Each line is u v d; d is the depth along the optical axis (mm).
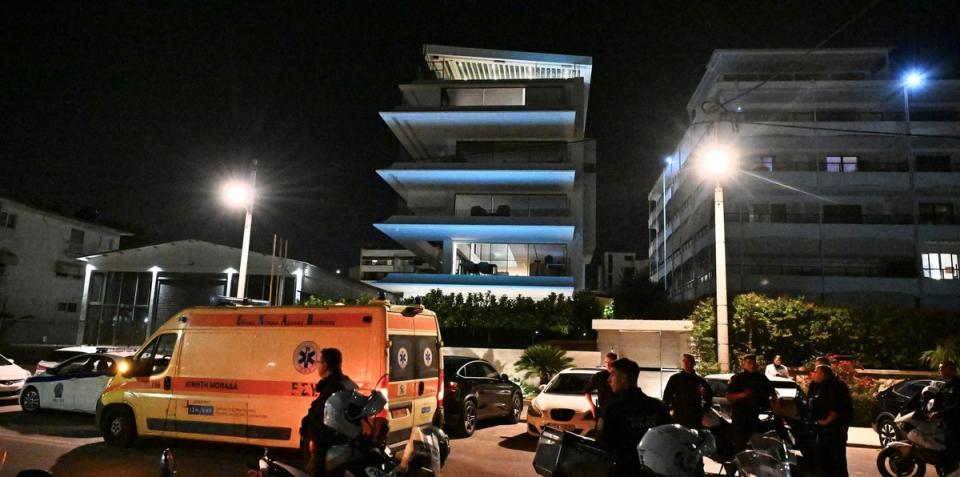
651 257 72812
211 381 9812
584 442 4742
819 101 42719
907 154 41562
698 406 8453
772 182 40688
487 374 15016
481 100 34281
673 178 56656
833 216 41594
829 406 7609
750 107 43031
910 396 13188
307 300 25578
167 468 4707
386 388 8820
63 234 41000
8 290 37062
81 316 30875
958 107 41656
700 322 20750
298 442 9039
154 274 31203
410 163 32375
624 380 4855
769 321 20078
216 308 10234
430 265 35594
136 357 10516
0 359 16641
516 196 32844
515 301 24547
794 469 5750
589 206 37750
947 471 8703
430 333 10344
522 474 9461
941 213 40688
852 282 38906
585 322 24547
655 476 4395
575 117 31781
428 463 5461
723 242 17438
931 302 38250
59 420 13602
